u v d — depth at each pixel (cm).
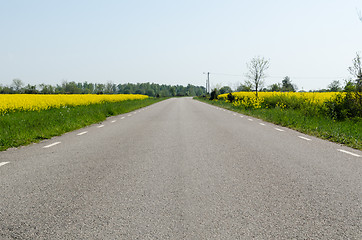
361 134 917
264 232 287
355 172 509
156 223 310
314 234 282
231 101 4053
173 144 812
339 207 349
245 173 506
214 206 356
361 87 1399
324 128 1077
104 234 286
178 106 3494
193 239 274
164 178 479
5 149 765
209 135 986
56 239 277
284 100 2420
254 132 1061
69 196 396
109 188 429
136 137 954
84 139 926
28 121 1252
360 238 274
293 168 539
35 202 374
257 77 4666
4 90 10481
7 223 313
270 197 385
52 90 11138
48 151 732
